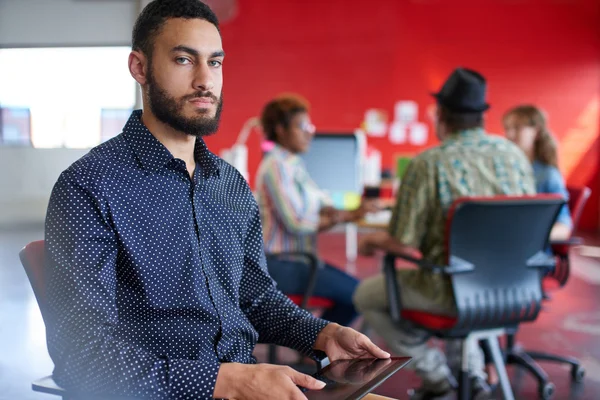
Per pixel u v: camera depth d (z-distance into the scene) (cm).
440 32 895
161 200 134
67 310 122
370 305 276
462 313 236
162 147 135
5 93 902
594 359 374
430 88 898
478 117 252
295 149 304
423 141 900
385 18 891
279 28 894
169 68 133
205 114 135
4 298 494
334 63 898
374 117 900
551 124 902
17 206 899
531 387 325
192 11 135
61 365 121
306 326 150
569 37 890
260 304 157
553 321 454
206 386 119
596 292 542
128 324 131
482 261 237
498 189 245
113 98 910
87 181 127
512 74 898
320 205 325
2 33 898
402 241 247
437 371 276
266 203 302
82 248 124
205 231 141
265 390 117
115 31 896
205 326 137
